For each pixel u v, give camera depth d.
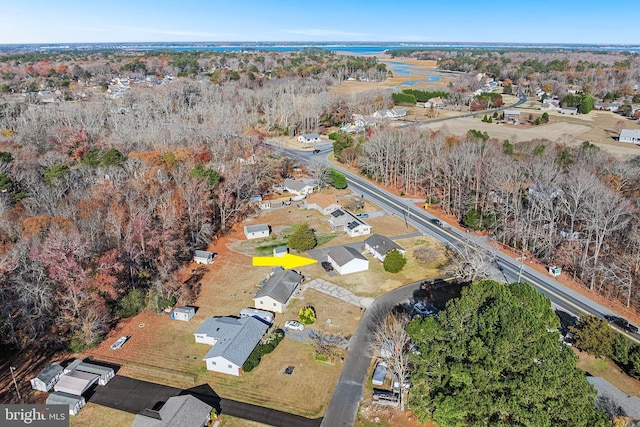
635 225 68.62
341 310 60.31
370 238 77.38
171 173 88.31
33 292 51.09
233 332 53.03
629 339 53.84
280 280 63.59
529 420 35.81
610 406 42.91
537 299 49.31
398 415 43.81
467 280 65.56
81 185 86.19
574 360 39.00
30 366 49.97
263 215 92.69
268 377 48.66
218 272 70.38
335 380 48.31
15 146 103.56
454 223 88.44
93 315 53.69
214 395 46.22
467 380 38.50
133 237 65.38
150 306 59.91
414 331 43.38
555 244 74.62
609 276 65.00
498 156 95.25
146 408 44.50
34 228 62.72
